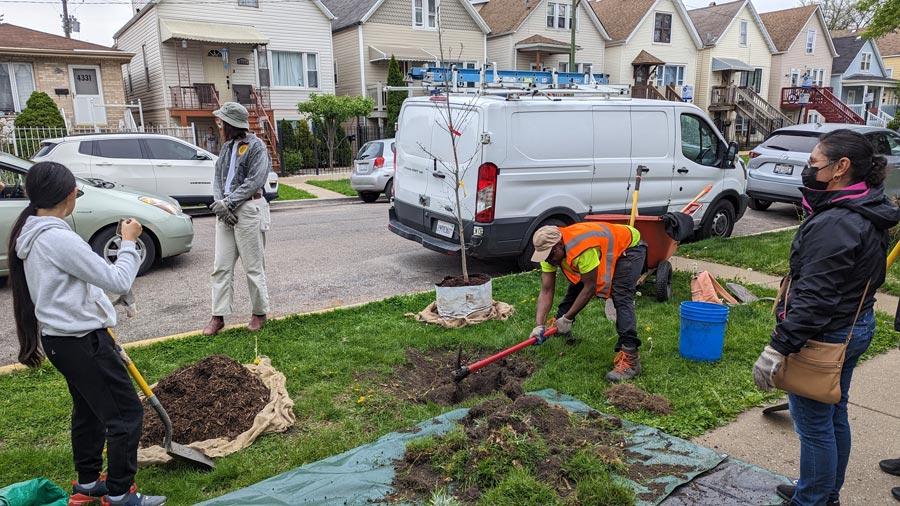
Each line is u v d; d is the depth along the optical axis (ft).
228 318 19.61
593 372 14.66
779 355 8.11
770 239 29.71
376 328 17.87
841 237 7.64
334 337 17.16
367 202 50.21
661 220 19.66
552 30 104.01
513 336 16.98
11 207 22.08
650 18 110.01
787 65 128.26
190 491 10.06
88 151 38.70
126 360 9.51
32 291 8.44
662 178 26.48
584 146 23.84
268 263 27.25
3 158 22.36
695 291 20.57
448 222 23.41
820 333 8.14
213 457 11.00
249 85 80.12
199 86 74.95
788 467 10.77
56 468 10.84
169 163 40.83
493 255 22.74
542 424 10.95
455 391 13.82
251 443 11.54
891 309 19.63
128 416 9.07
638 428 11.77
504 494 9.34
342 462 10.59
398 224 26.89
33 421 12.40
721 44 118.52
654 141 25.94
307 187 58.59
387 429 12.15
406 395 13.85
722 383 13.96
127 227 9.20
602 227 13.96
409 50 91.15
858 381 14.25
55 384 14.10
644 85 105.09
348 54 91.56
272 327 17.88
